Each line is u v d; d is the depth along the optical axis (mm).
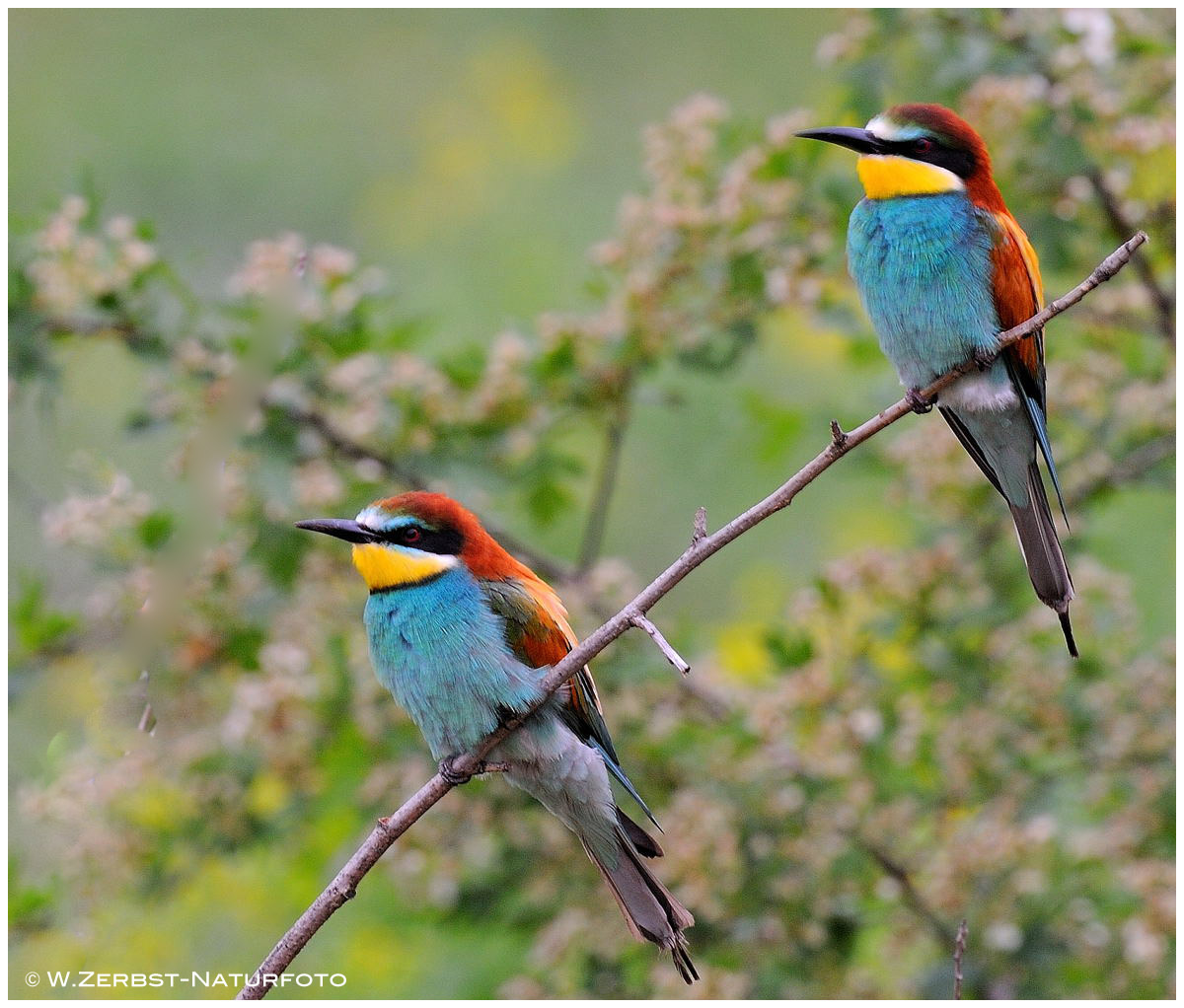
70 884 11547
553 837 12055
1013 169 11859
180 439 12664
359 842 12242
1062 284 12883
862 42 12016
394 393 11938
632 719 12047
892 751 11953
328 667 12055
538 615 9133
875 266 10008
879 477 13117
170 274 11477
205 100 17547
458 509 9414
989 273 9742
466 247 16812
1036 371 9875
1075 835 12008
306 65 17875
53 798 11383
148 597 11625
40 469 14312
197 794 11820
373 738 11938
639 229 12438
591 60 18047
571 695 9102
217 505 11664
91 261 11188
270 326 11516
